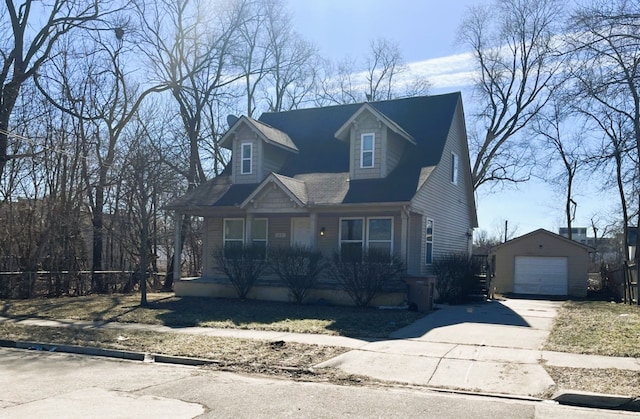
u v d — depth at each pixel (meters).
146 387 7.66
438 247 21.22
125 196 22.17
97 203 25.44
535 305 20.25
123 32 25.91
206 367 9.36
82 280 23.27
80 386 7.67
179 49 28.23
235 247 19.23
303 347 10.66
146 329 13.03
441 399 7.21
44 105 24.72
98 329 13.06
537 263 29.48
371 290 16.62
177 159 25.08
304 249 18.05
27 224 24.38
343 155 21.59
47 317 15.26
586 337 11.59
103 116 25.09
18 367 9.25
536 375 8.36
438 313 15.83
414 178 18.66
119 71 26.58
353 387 7.90
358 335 11.99
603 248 56.78
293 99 37.00
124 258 29.55
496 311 16.84
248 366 9.28
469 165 25.48
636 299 21.39
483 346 10.64
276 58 35.34
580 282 28.61
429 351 10.16
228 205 19.78
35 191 24.64
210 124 30.88
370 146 19.31
